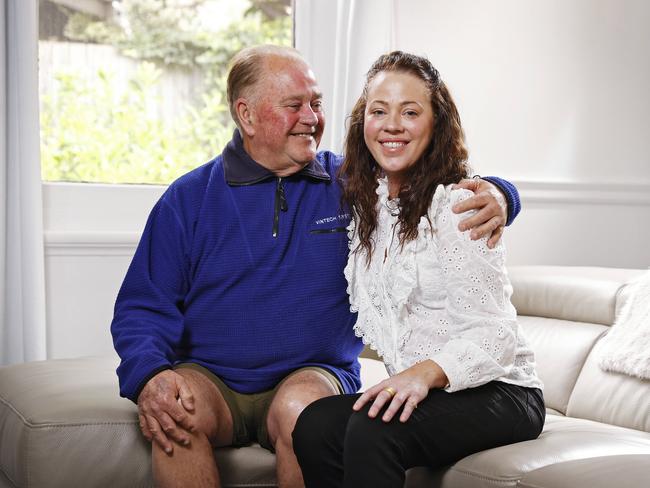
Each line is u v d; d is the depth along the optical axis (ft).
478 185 5.75
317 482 5.46
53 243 9.57
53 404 6.31
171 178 10.48
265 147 6.53
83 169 10.14
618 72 11.44
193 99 10.55
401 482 5.07
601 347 7.66
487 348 5.41
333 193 6.63
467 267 5.47
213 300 6.52
